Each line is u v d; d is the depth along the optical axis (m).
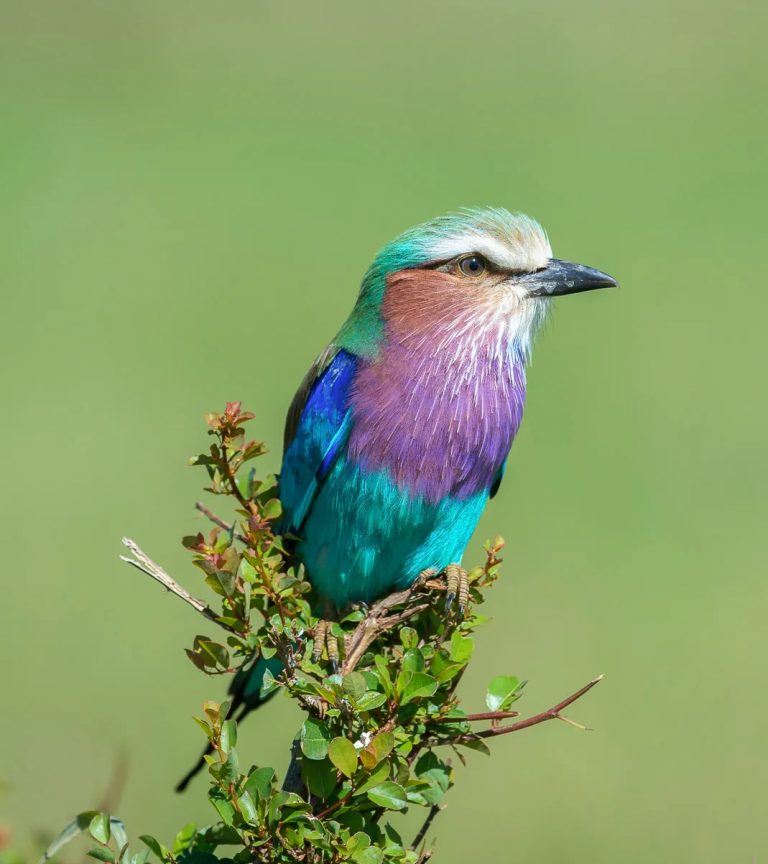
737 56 32.09
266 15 34.59
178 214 22.52
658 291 20.06
